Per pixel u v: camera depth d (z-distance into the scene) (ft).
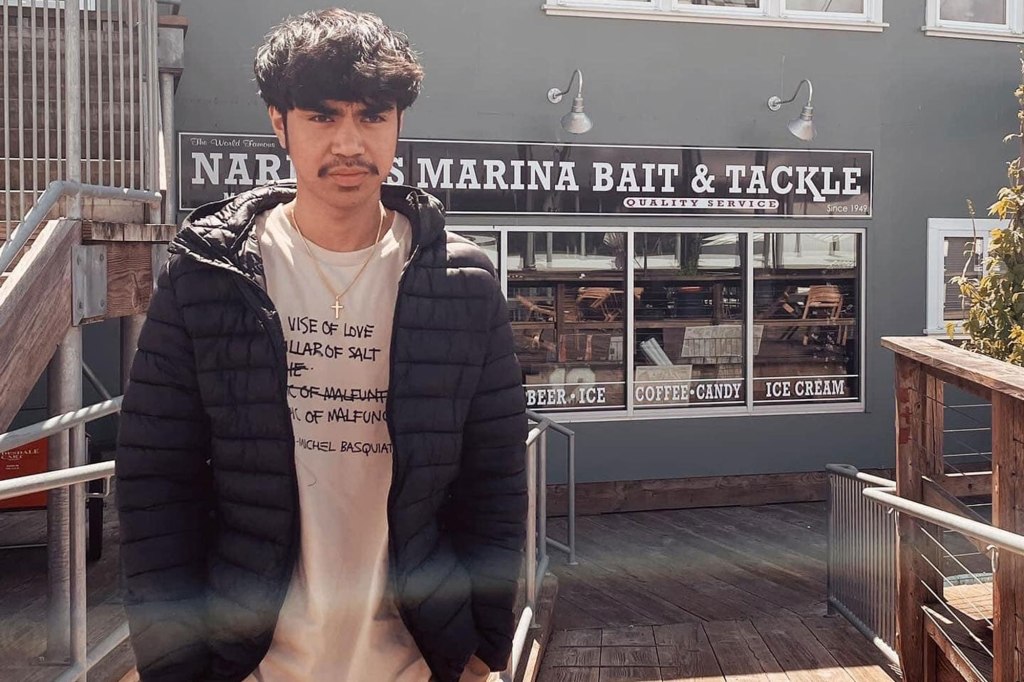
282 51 4.75
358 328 4.95
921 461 13.41
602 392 28.22
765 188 28.96
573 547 22.99
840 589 18.25
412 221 5.09
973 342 15.11
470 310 5.03
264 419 4.71
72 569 10.84
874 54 29.55
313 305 4.93
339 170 4.76
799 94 29.07
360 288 4.97
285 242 5.00
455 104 27.07
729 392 28.99
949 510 12.58
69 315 13.88
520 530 5.34
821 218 29.40
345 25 4.79
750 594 21.27
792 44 28.96
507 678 12.17
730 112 28.68
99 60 15.99
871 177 29.66
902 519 13.50
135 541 4.74
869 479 16.30
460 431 5.02
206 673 4.89
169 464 4.77
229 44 25.72
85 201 16.47
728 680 15.23
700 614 19.98
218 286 4.72
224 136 25.73
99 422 24.58
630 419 28.32
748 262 28.96
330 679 4.97
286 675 4.95
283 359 4.75
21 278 12.84
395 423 4.82
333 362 4.92
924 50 29.89
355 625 4.99
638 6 27.96
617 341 28.27
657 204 28.30
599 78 27.81
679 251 28.55
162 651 4.75
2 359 12.39
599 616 19.83
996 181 30.53
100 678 11.32
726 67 28.58
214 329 4.69
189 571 4.82
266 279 4.93
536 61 27.48
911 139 29.91
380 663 5.06
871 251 29.71
